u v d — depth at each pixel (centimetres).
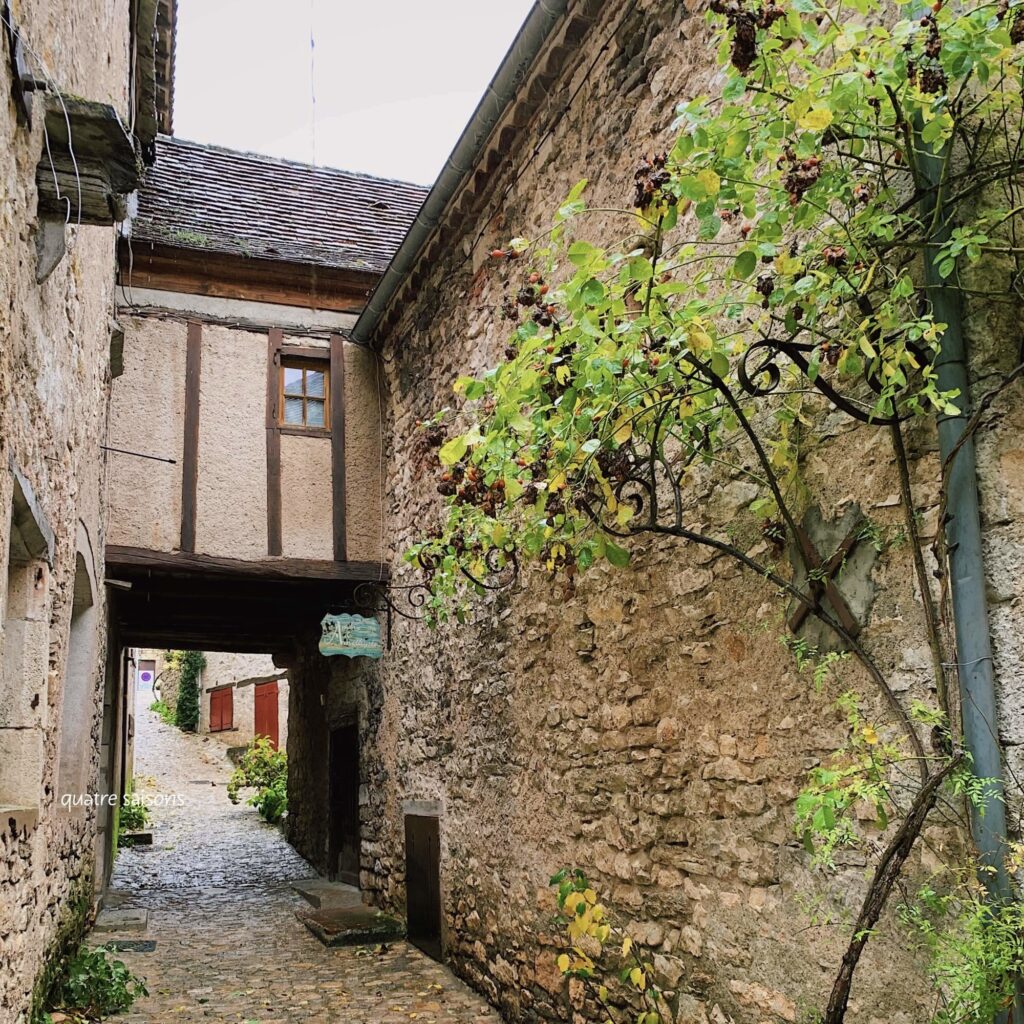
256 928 678
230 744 2102
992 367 230
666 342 250
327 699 912
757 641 304
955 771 222
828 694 272
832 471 276
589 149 436
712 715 325
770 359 264
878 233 230
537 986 435
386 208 917
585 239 432
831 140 236
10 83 235
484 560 402
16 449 271
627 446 306
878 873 221
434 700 595
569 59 452
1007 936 202
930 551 240
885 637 252
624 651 383
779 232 232
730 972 308
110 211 297
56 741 404
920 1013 234
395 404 706
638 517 375
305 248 780
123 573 691
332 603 802
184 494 669
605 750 392
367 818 733
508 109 490
